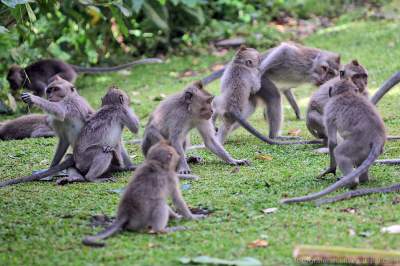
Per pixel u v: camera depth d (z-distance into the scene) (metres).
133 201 9.49
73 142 13.13
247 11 26.64
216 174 12.74
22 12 15.11
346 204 10.45
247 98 15.39
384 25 25.23
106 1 19.14
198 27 25.42
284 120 17.77
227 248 8.84
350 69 13.76
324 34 24.88
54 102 12.87
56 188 12.16
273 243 8.95
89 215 10.45
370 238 8.98
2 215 10.55
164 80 22.14
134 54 24.77
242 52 15.45
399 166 12.71
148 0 23.47
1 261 8.70
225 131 15.42
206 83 17.94
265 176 12.36
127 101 13.26
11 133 17.19
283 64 16.50
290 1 27.50
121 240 9.25
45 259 8.73
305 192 11.21
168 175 9.67
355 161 11.17
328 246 8.70
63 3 19.31
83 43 23.83
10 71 20.53
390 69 20.53
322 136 14.63
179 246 9.01
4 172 13.67
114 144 12.98
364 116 11.06
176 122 12.91
